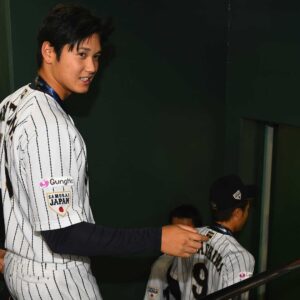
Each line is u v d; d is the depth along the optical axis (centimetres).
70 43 139
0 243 168
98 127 259
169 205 295
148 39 265
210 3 283
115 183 271
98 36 145
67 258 155
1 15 229
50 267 153
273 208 302
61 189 136
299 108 256
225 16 291
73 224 136
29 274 154
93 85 252
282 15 258
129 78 263
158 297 251
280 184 294
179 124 288
